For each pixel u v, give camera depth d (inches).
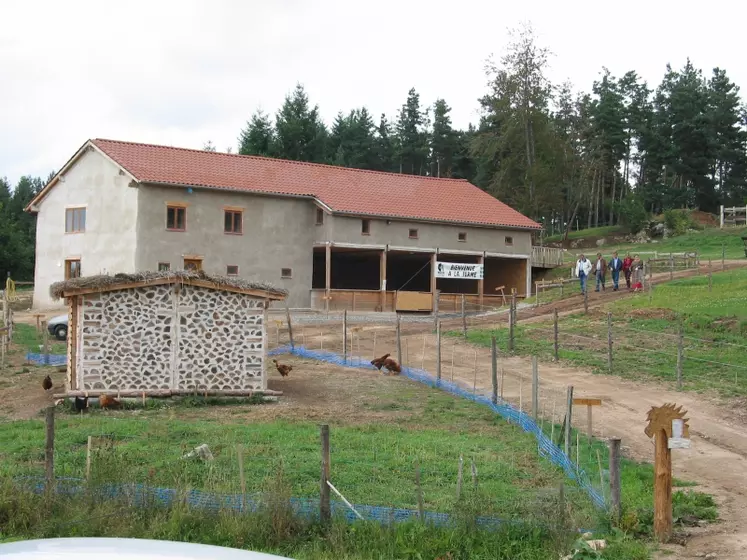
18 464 518.3
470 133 3767.2
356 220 1722.4
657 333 1128.2
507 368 1018.7
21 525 392.2
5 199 4018.2
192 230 1577.3
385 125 4033.0
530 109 2522.1
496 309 1630.2
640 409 791.1
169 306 815.1
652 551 397.1
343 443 609.9
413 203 1863.9
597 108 3496.6
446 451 592.7
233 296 834.2
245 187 1631.4
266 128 3250.5
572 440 642.2
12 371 960.3
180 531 385.7
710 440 682.2
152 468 484.4
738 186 3481.8
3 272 2709.2
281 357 1125.1
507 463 562.6
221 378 824.9
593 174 3243.1
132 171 1515.7
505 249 1923.0
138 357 803.4
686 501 493.0
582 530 414.3
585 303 1331.2
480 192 2071.9
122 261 1549.0
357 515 408.2
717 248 2340.1
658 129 3540.8
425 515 409.1
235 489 447.5
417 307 1770.4
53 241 1669.5
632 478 537.0
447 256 1931.6
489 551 380.2
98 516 386.9
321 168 1909.4
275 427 671.8
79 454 550.9
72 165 1642.5
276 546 380.8
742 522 454.3
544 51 2549.2
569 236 3014.3
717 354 1005.2
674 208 3302.2
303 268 1704.0
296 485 478.0
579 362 1020.5
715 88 3619.6
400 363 1011.9
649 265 1594.5
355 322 1491.1
